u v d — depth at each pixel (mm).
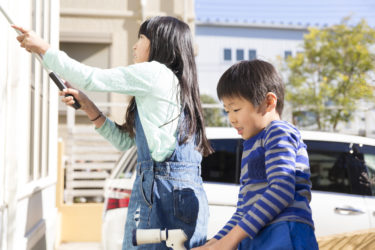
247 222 1478
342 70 18125
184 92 2068
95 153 7680
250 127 1669
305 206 1534
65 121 9031
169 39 2150
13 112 2666
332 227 3576
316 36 19031
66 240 6578
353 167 3828
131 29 9719
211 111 10164
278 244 1451
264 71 1679
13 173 2639
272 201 1470
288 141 1559
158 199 1933
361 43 18266
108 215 3715
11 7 2670
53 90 4723
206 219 2062
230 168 3680
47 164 4488
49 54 1907
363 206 3670
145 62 2016
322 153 3846
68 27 9547
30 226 3422
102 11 9594
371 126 9336
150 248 1899
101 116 2352
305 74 18719
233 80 1668
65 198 7254
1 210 2496
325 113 17297
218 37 30312
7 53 2629
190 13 9672
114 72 1941
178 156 1990
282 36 30828
